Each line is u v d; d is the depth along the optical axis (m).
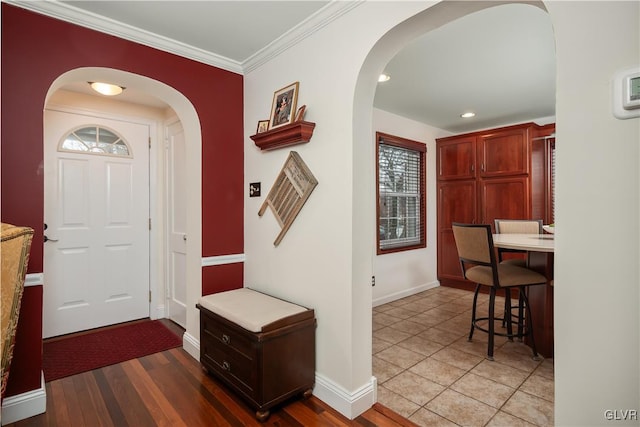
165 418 1.72
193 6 1.79
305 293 2.02
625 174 0.91
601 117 0.94
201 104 2.36
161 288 3.35
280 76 2.21
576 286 1.00
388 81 2.92
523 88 3.08
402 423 1.69
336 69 1.80
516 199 3.91
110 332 2.91
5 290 1.28
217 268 2.45
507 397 1.92
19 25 1.70
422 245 4.35
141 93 2.89
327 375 1.88
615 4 0.92
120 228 3.12
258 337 1.68
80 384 2.04
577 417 1.01
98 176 2.99
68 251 2.84
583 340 0.99
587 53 0.96
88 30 1.90
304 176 2.00
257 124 2.43
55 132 2.76
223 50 2.31
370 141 1.84
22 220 1.71
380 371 2.24
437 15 1.42
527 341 2.65
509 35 2.15
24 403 1.70
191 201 2.50
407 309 3.62
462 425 1.67
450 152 4.46
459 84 2.98
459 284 4.50
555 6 1.02
